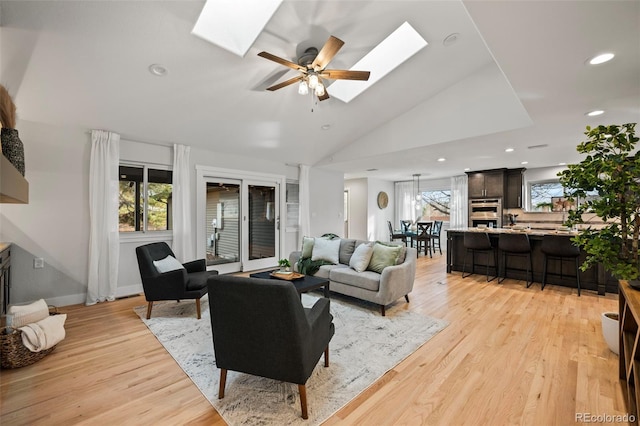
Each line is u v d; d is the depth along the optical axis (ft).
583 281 14.03
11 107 5.08
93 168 12.09
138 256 10.18
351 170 23.89
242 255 17.83
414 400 5.86
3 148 4.83
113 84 9.87
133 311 11.06
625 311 6.21
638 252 6.79
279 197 20.07
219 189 16.81
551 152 16.75
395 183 32.78
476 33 10.66
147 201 14.14
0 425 5.16
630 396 5.47
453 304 11.89
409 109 15.67
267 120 14.10
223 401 5.84
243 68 10.25
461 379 6.59
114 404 5.75
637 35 6.02
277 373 5.42
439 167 22.54
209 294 5.55
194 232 15.53
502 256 16.57
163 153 14.57
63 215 11.69
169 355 7.72
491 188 23.41
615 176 6.78
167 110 11.77
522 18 5.59
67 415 5.42
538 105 9.72
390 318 10.28
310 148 18.31
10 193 3.54
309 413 5.48
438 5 9.09
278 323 5.17
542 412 5.49
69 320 10.14
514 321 10.00
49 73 8.93
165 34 8.29
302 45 9.54
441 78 13.39
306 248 14.37
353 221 30.30
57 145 11.58
